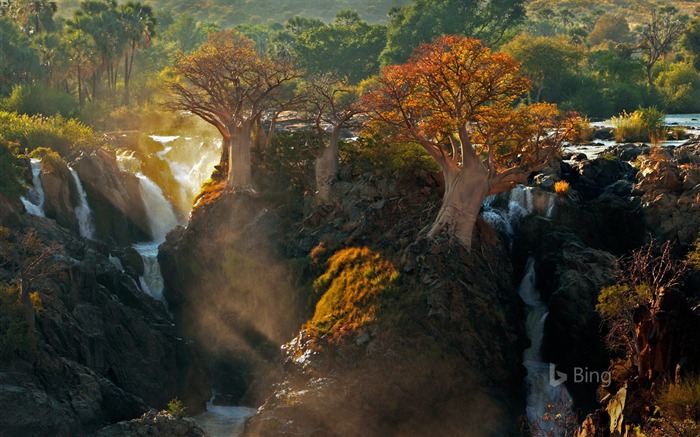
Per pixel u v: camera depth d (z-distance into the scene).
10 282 62.78
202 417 64.38
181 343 68.38
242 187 78.38
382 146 74.88
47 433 53.22
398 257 67.31
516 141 70.06
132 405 59.34
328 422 58.41
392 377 60.47
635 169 78.56
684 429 41.47
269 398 61.72
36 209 78.25
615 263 60.44
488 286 66.25
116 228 85.19
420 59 68.75
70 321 62.41
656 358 48.97
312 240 72.25
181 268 76.81
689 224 67.44
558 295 65.25
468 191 67.00
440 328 62.78
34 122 94.69
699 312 50.47
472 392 61.03
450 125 66.50
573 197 73.38
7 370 55.25
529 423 60.66
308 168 78.44
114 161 88.31
